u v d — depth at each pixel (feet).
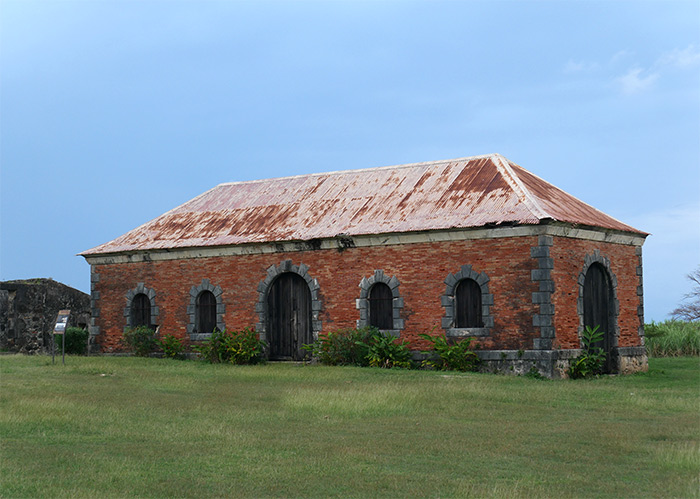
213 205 124.67
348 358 99.25
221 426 51.62
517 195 95.25
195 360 111.55
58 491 35.29
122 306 120.26
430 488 36.83
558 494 35.91
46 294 131.23
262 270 108.68
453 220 95.09
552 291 88.43
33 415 53.98
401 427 53.01
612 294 99.30
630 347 101.50
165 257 116.47
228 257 111.45
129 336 116.37
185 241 115.44
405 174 111.45
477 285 93.61
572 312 91.71
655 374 97.76
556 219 87.71
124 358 109.70
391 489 36.73
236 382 79.36
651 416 59.57
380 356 96.22
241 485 37.19
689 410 62.80
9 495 34.60
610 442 47.96
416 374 86.63
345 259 102.32
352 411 58.90
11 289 127.24
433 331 95.25
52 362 96.48
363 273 100.83
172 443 46.60
